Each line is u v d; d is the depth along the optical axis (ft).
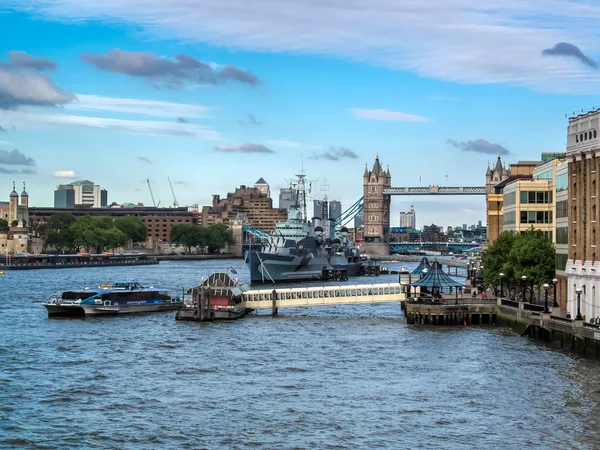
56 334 486.38
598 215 407.44
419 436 271.69
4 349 430.61
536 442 265.34
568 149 444.96
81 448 262.06
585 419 288.92
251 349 427.74
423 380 347.77
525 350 414.62
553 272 519.60
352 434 273.95
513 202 643.86
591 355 381.40
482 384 338.75
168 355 411.54
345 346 435.12
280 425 284.20
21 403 313.73
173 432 277.23
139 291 605.31
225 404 311.06
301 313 602.85
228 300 570.87
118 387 339.36
